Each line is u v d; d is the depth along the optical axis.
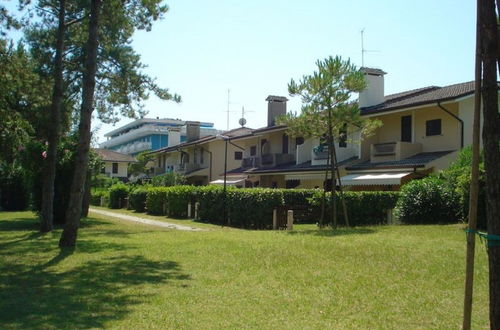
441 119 24.30
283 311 6.47
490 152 4.57
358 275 8.59
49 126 18.70
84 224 21.08
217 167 47.78
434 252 10.41
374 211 20.33
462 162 17.84
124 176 71.12
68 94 21.25
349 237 13.38
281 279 8.40
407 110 24.86
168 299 7.07
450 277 8.27
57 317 6.13
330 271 8.97
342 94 17.31
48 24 19.52
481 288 7.53
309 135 18.33
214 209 23.95
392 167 23.83
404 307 6.64
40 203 19.91
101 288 7.79
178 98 21.31
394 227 16.28
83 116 12.73
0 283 8.19
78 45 20.17
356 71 17.39
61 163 19.59
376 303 6.84
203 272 9.09
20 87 19.27
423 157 23.59
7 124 20.27
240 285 7.99
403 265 9.26
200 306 6.70
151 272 9.10
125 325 5.82
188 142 53.56
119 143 94.56
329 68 17.17
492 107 4.60
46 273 9.08
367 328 5.77
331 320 6.09
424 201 17.72
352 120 17.55
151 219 26.78
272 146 38.50
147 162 66.81
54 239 14.38
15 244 13.16
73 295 7.32
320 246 11.67
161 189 30.91
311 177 28.80
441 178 18.69
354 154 28.30
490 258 4.57
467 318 5.07
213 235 15.29
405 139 26.28
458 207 16.88
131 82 20.70
